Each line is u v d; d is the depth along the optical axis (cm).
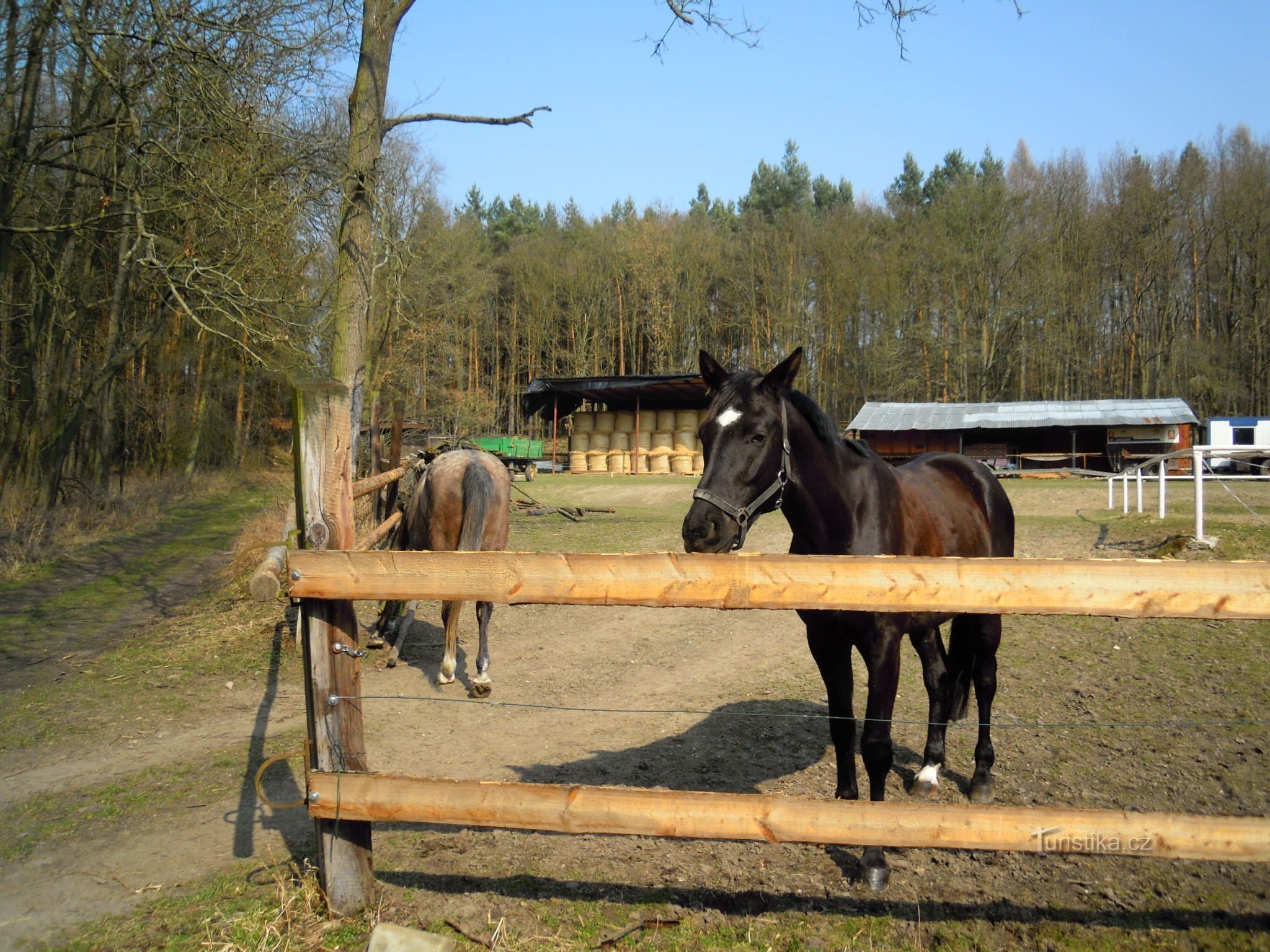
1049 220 3850
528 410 3322
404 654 723
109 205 1405
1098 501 1636
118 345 1617
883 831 255
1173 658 584
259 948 270
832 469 338
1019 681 568
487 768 446
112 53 1034
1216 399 3494
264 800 286
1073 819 250
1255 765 401
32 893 319
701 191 5838
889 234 4100
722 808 260
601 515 1728
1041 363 3838
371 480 569
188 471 2566
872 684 316
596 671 665
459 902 299
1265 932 272
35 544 1238
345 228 711
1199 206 3662
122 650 735
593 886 312
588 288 4300
